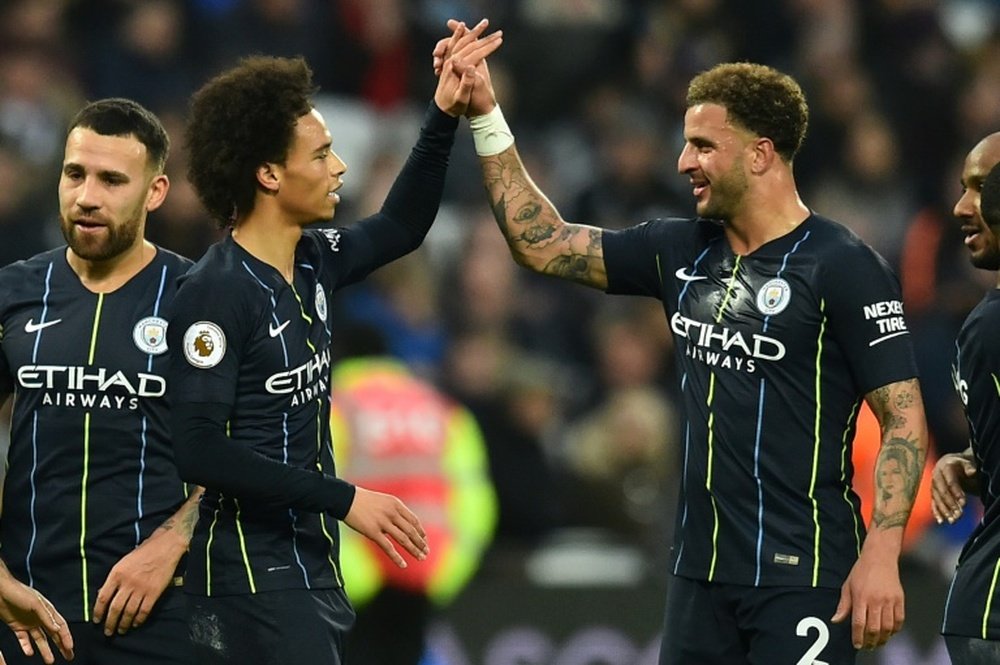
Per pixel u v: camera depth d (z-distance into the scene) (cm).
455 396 3180
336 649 1677
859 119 4441
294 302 1680
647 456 3183
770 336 1744
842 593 1714
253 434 1648
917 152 4666
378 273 3525
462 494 2538
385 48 4450
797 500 1744
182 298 1641
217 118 1683
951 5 5394
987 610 1730
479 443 3016
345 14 4403
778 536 1739
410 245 1867
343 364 2556
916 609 2877
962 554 1791
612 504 3141
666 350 3662
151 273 1823
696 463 1775
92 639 1788
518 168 1917
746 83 1778
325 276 1742
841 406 1759
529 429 3094
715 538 1762
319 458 1697
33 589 1772
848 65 4581
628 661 2822
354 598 2481
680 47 4550
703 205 1791
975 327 1756
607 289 1895
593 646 2809
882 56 4769
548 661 2794
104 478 1784
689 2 4644
